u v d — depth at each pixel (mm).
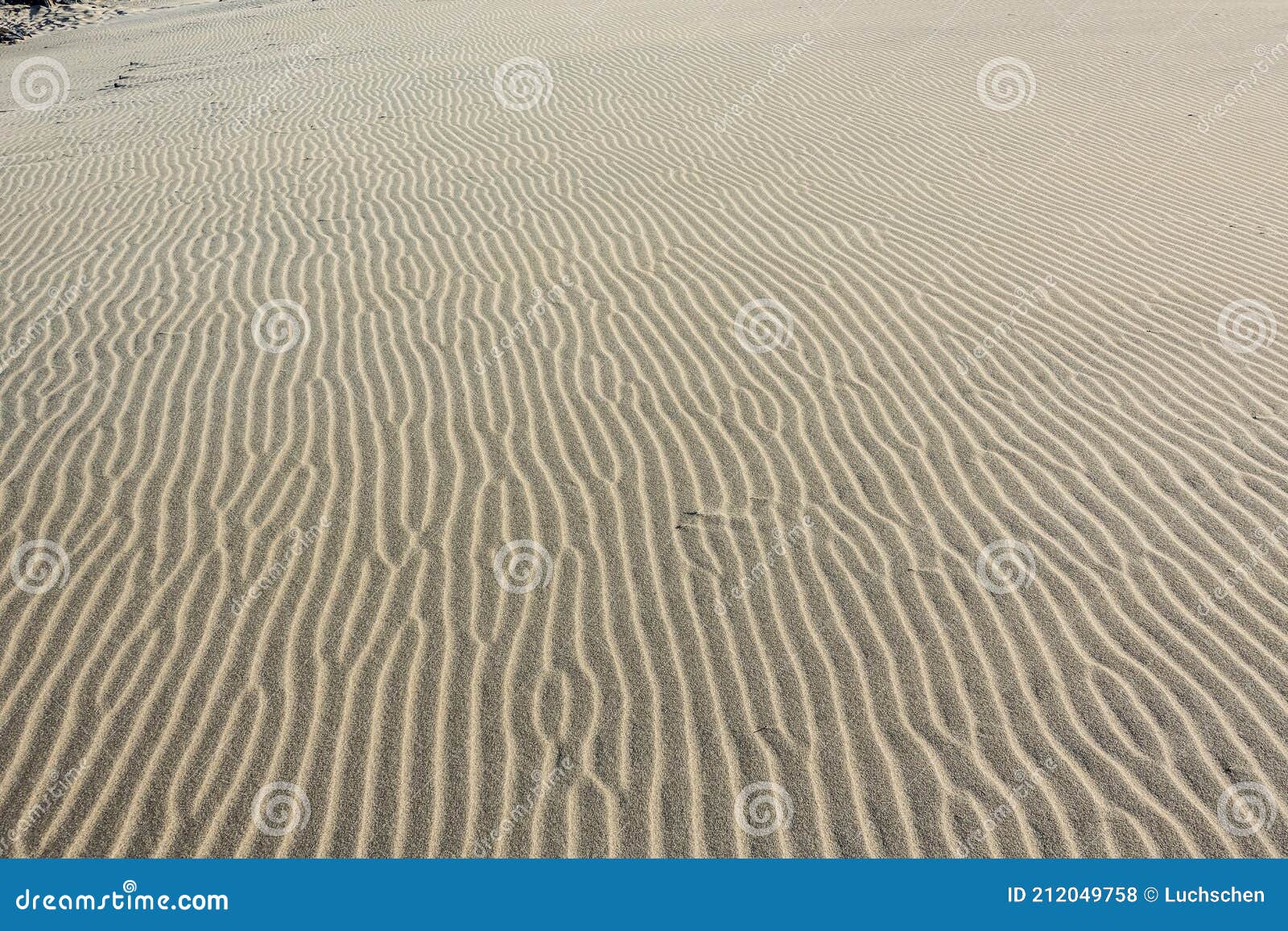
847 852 3502
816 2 21469
